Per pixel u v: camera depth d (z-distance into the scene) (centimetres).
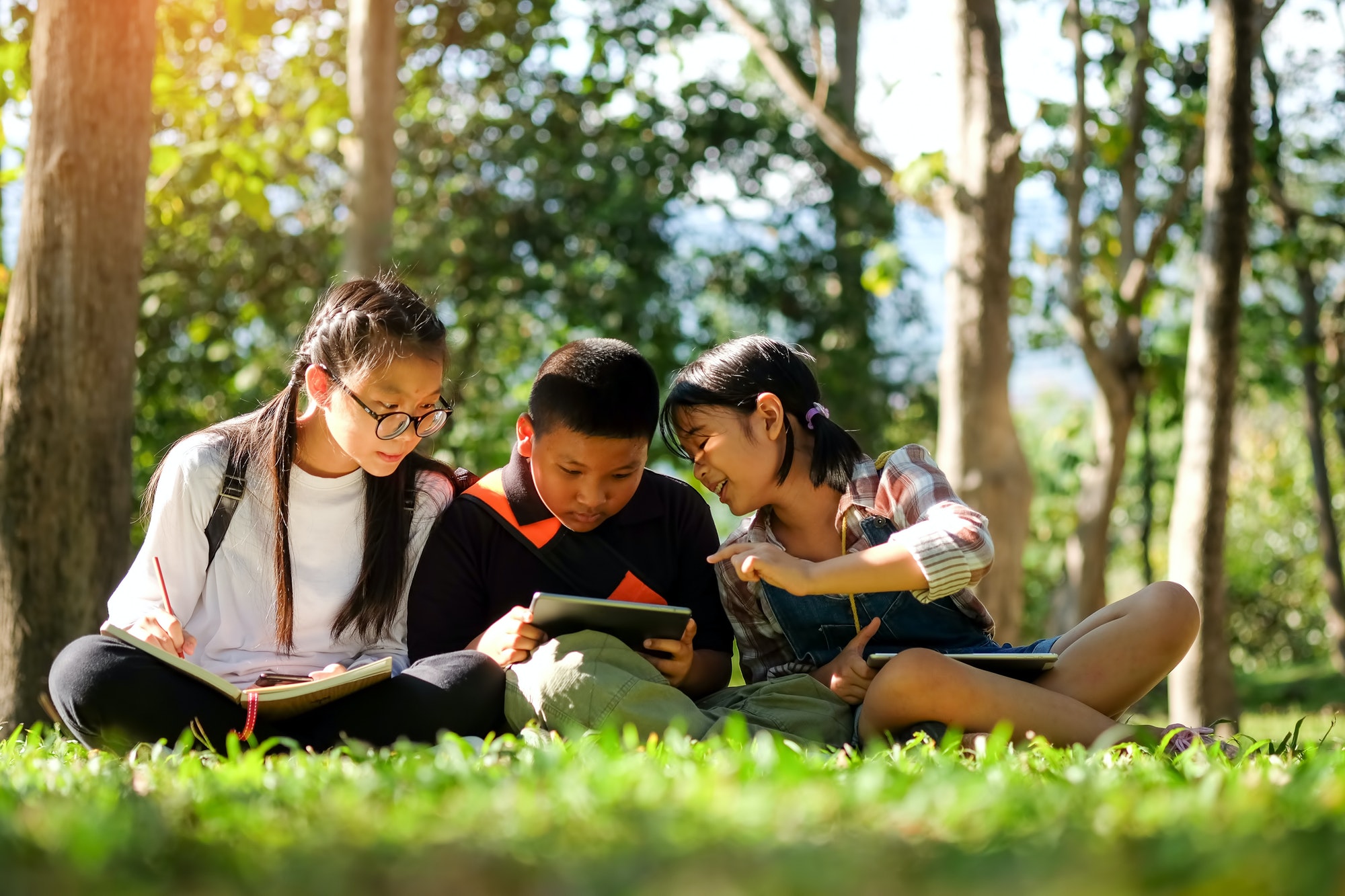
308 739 296
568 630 305
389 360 313
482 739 302
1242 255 691
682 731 289
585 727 294
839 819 162
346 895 130
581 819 161
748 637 353
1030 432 1769
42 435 452
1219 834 142
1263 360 1216
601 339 325
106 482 461
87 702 282
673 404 331
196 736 285
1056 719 287
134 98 466
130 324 470
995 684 290
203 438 336
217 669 327
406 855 143
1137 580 1864
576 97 1204
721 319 1306
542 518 340
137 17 466
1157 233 893
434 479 354
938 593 305
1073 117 856
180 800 185
